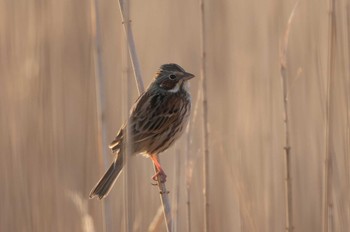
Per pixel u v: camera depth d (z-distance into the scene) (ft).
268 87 41.16
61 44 46.34
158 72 34.12
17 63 43.19
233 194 38.68
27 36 44.11
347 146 33.22
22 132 40.37
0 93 41.42
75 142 42.60
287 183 30.63
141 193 36.14
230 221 38.32
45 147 40.34
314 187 40.06
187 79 34.04
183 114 34.14
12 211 38.78
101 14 49.08
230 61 46.52
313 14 42.68
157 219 29.99
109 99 46.32
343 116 35.29
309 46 42.06
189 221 30.60
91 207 39.01
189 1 49.88
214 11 48.32
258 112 40.55
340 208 32.94
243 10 48.96
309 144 41.01
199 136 41.27
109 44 48.37
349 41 33.27
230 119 42.80
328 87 30.89
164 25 50.34
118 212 39.37
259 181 37.91
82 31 47.11
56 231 38.60
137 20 51.52
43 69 41.75
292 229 30.66
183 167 39.58
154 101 33.24
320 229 38.73
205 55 31.58
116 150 30.99
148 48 49.85
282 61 30.40
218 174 38.86
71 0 47.57
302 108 41.27
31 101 40.98
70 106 44.29
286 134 30.48
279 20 43.11
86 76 45.80
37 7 43.39
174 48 49.49
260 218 37.14
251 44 46.68
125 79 27.89
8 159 39.60
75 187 40.81
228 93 44.19
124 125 29.12
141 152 33.60
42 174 39.70
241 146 38.75
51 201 39.14
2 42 43.50
